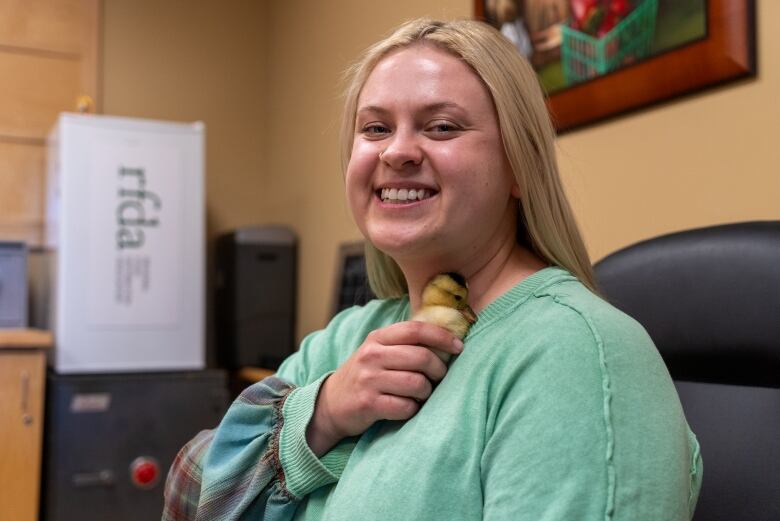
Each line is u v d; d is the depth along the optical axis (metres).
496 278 0.82
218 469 0.89
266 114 3.24
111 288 2.32
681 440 0.65
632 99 1.50
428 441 0.70
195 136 2.45
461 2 2.04
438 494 0.67
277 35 3.17
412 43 0.83
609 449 0.61
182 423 2.31
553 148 0.83
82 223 2.30
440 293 0.79
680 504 0.63
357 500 0.71
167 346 2.38
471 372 0.72
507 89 0.79
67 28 2.89
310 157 2.84
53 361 2.31
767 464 0.83
